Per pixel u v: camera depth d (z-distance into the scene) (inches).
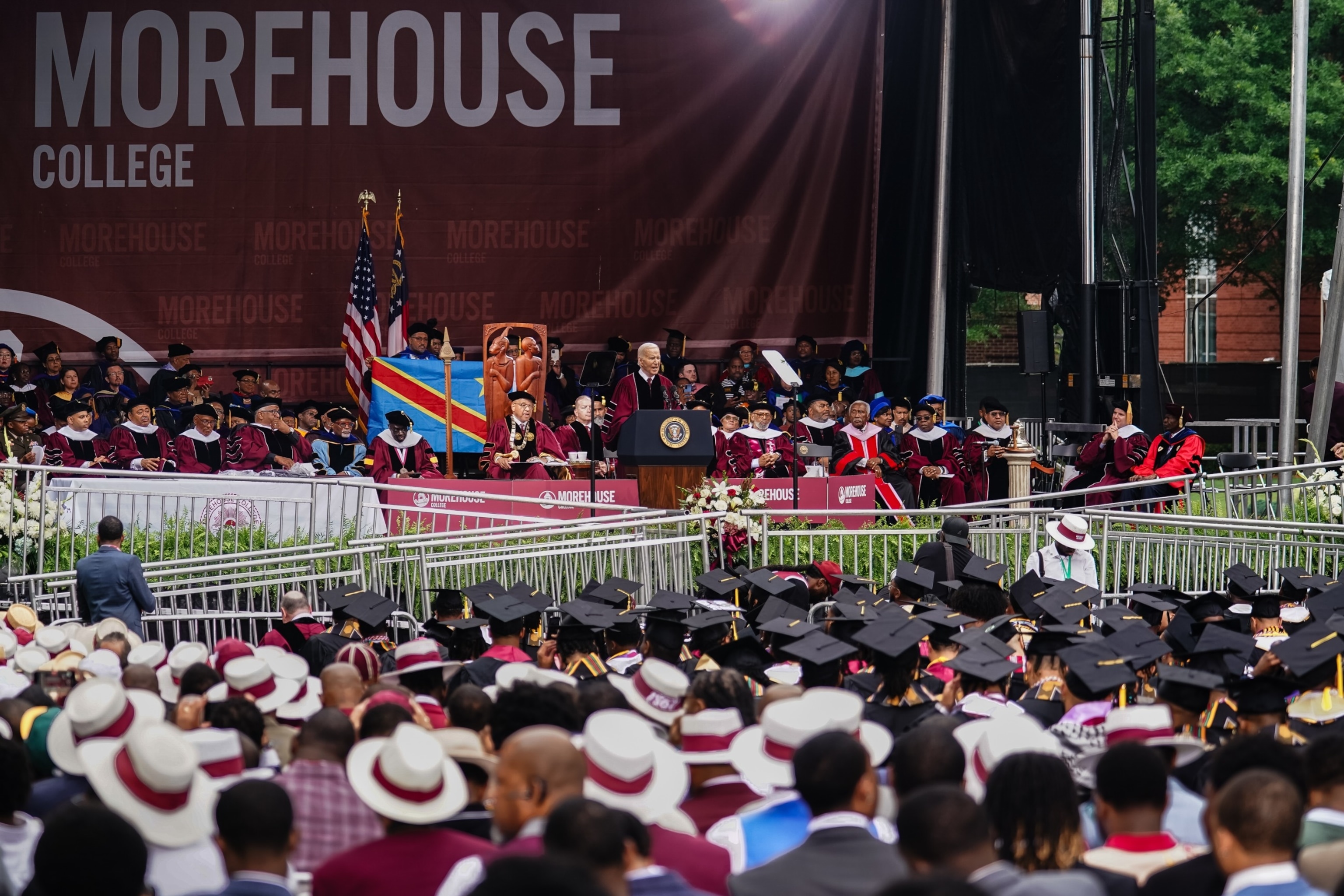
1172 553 1175.0
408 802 324.2
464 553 1092.5
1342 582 865.5
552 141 1908.2
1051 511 1153.4
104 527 920.9
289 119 1884.8
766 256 1923.0
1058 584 802.2
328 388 1892.2
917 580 807.1
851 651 577.0
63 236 1875.0
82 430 1515.7
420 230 1899.6
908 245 1956.2
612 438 1644.9
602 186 1913.1
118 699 405.7
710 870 335.9
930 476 1601.9
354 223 1894.7
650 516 1164.5
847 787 326.3
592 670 649.6
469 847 328.2
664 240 1921.8
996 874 289.0
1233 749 355.6
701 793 402.9
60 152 1875.0
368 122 1889.8
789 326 1924.2
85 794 373.1
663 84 1914.4
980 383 2815.0
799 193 1921.8
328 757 376.2
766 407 1572.3
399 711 407.2
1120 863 333.1
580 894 221.5
